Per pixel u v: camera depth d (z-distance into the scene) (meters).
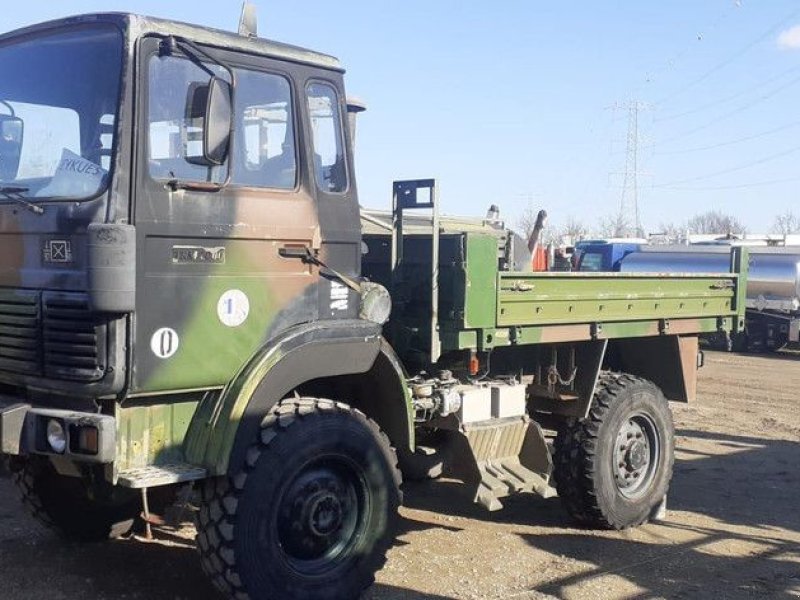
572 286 6.32
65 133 4.34
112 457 4.03
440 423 6.06
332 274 4.93
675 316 7.27
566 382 6.73
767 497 8.05
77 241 4.12
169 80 4.29
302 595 4.58
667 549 6.39
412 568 5.73
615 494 6.74
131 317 4.11
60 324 4.18
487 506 5.95
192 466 4.32
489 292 5.71
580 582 5.61
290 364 4.62
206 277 4.37
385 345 5.13
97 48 4.31
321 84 4.95
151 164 4.20
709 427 11.62
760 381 16.97
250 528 4.38
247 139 4.55
